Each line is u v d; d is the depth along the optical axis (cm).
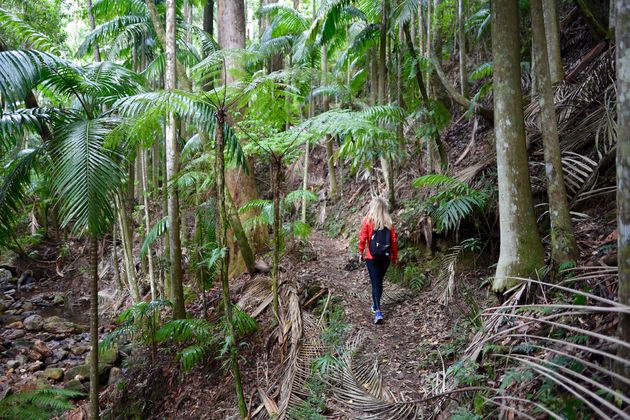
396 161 729
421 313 455
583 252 334
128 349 639
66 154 326
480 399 260
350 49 671
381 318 444
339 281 573
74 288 1023
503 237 339
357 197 870
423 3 691
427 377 341
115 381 551
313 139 375
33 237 1170
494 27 329
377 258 447
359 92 981
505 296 332
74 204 316
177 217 480
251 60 409
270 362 425
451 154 682
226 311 338
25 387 557
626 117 176
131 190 795
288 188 1066
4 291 1007
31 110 373
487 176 497
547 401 214
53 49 396
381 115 406
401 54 627
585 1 564
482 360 299
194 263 566
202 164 510
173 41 440
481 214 481
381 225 447
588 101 468
